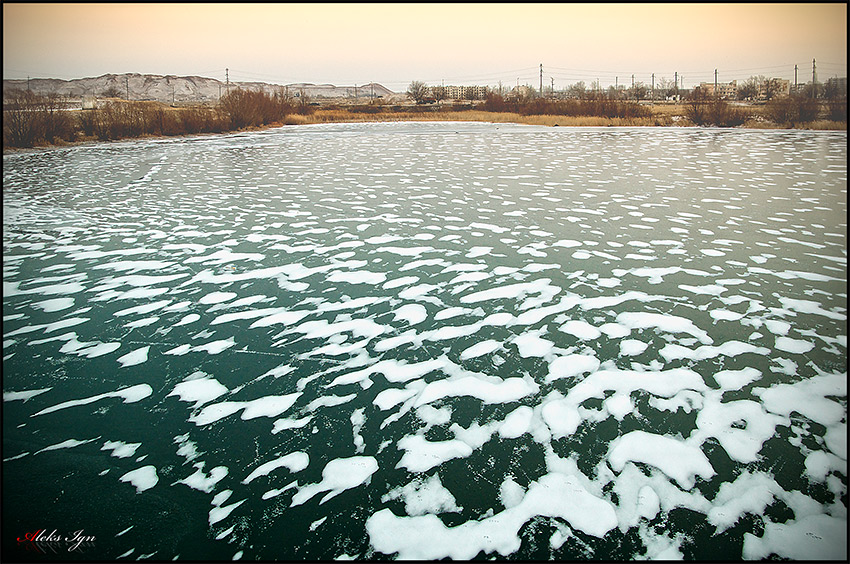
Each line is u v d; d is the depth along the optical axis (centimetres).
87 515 255
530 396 350
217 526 248
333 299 511
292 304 501
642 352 403
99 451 303
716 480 273
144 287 545
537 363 390
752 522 245
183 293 529
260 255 642
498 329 445
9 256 643
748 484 269
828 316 457
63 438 314
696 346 410
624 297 505
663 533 240
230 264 611
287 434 317
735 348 405
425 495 267
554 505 258
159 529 246
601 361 391
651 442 303
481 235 717
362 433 317
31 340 434
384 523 249
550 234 718
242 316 477
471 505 260
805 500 258
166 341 432
